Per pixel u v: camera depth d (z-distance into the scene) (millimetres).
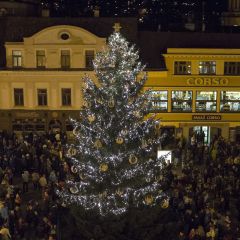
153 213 23641
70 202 24406
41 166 32250
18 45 43125
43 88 43969
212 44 45500
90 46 43375
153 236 23391
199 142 41312
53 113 44188
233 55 43406
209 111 44531
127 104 23609
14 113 44125
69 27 43062
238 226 25344
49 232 23500
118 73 23703
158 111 44125
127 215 23359
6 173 29781
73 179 28125
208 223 24094
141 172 23656
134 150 23531
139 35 45938
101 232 22828
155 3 72438
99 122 23625
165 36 45969
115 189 23422
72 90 44000
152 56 44562
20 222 24047
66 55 43750
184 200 25953
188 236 22969
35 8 67062
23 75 43531
